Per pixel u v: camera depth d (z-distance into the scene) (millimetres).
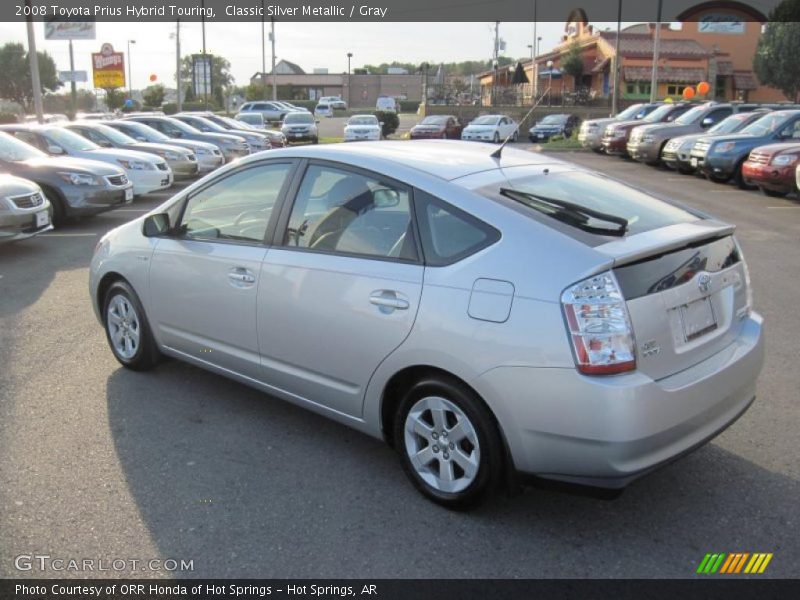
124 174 12281
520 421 3096
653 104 27891
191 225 4672
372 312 3553
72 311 6820
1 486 3676
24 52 60625
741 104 21812
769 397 4816
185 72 74125
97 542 3234
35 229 9297
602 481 3055
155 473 3838
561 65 48156
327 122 54188
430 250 3455
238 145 21562
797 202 14148
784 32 38969
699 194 15508
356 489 3707
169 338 4832
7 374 5211
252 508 3523
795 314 6738
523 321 3064
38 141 13438
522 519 3447
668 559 3148
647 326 3064
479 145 4652
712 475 3846
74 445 4137
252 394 4898
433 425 3488
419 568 3084
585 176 4211
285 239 4078
